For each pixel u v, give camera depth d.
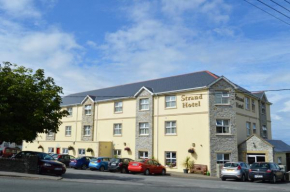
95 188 13.63
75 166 30.05
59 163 20.06
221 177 24.14
